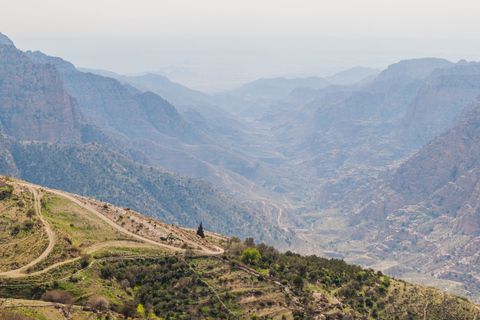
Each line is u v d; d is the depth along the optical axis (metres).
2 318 101.44
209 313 134.38
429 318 151.62
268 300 142.62
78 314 114.75
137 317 123.56
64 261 138.25
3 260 130.25
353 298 158.12
